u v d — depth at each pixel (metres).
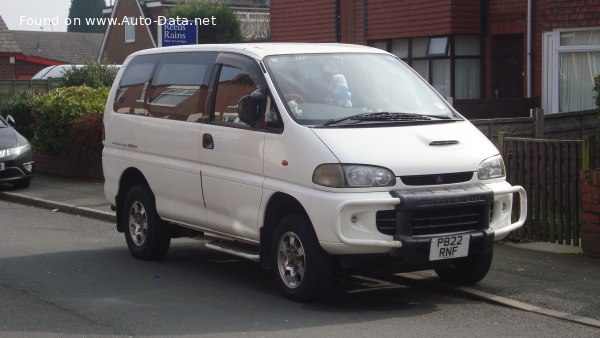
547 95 19.19
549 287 8.16
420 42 21.75
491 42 20.95
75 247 11.02
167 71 9.57
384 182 7.23
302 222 7.55
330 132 7.51
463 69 21.03
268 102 7.98
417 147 7.50
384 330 6.96
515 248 9.89
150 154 9.59
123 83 10.31
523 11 19.97
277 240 7.87
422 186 7.39
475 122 11.87
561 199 9.85
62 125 17.92
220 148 8.45
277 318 7.36
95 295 8.32
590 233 9.31
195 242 11.32
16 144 16.52
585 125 13.30
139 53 10.24
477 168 7.67
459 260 7.74
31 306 7.89
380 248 7.18
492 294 7.98
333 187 7.19
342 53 8.67
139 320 7.36
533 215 10.12
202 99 8.84
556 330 6.97
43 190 16.41
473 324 7.15
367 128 7.64
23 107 20.22
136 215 10.09
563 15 18.62
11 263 9.92
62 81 23.94
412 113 8.20
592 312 7.37
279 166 7.72
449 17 20.52
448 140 7.70
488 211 7.65
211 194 8.62
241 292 8.39
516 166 10.23
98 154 17.45
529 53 19.73
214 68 8.81
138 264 9.85
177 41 13.53
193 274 9.29
